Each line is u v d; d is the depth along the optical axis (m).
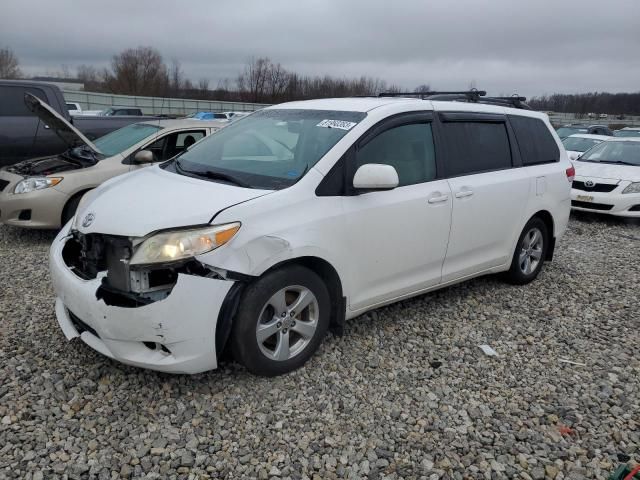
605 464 2.93
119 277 3.15
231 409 3.20
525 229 5.34
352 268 3.77
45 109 5.70
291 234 3.35
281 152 3.91
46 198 6.48
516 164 5.21
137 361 3.11
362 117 4.00
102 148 7.38
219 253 3.10
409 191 4.09
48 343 3.85
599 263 6.75
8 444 2.81
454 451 2.97
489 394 3.54
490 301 5.12
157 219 3.13
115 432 2.96
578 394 3.60
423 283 4.39
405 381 3.62
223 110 49.31
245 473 2.72
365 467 2.81
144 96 50.16
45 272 5.45
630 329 4.69
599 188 9.73
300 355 3.60
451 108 4.66
